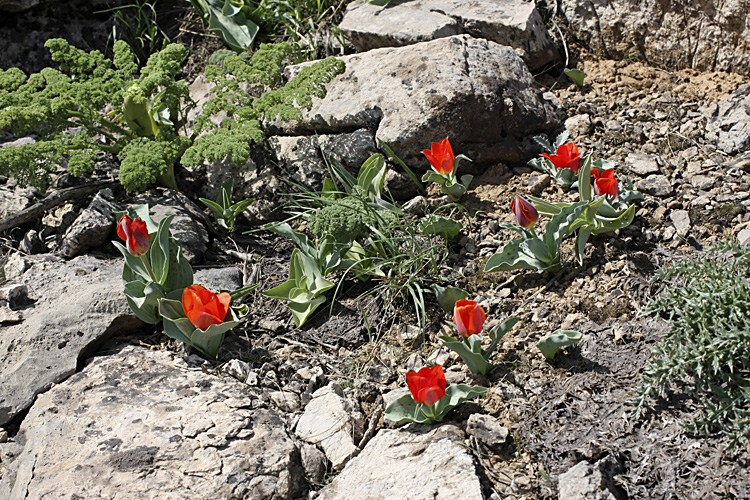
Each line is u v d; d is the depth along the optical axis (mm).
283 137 3822
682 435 2332
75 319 2980
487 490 2332
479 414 2518
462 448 2412
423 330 2855
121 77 3793
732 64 3764
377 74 3744
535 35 3980
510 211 3367
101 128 4219
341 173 3512
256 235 3635
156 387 2744
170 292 3006
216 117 4066
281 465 2457
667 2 3832
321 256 3154
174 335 2887
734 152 3387
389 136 3537
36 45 4660
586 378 2594
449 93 3516
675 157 3445
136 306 2967
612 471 2293
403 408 2557
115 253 3455
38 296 3107
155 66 3756
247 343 3031
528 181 3490
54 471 2422
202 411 2621
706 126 3566
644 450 2324
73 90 3590
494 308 2967
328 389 2750
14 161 3338
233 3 4637
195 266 3402
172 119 3873
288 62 4340
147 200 3641
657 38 3938
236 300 3178
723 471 2205
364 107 3637
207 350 2904
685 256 2955
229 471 2416
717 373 2412
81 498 2332
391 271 3219
